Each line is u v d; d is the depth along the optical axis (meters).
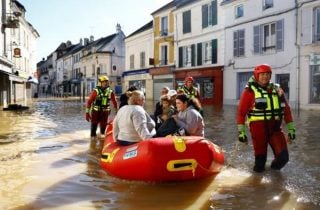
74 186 6.18
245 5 26.67
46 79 100.19
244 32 26.94
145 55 41.38
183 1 34.66
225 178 6.54
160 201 5.39
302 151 8.88
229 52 28.52
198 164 6.24
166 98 8.45
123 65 57.72
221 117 17.89
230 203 5.27
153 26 39.09
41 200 5.46
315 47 21.72
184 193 5.75
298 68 22.70
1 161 8.07
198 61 32.22
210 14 30.52
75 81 70.69
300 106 22.67
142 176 6.23
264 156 6.89
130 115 6.98
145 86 41.06
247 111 6.85
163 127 7.40
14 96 36.06
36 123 16.17
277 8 24.09
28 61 44.75
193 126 7.30
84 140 11.04
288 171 6.96
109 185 6.23
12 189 6.01
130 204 5.27
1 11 29.06
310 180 6.35
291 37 23.20
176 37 35.03
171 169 6.11
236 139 10.84
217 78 29.67
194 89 11.45
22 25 39.50
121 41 57.78
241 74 27.67
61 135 12.12
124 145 7.07
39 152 9.14
